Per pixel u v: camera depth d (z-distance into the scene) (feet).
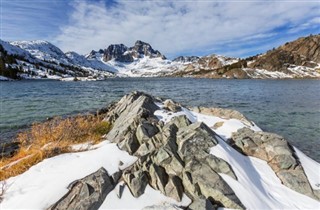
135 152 35.45
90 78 515.50
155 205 24.09
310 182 32.22
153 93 187.32
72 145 41.27
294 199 29.14
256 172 33.94
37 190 27.12
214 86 277.03
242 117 59.41
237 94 180.14
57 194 26.09
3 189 27.78
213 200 26.48
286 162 35.04
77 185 27.22
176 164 30.32
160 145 35.58
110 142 41.57
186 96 164.45
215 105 123.54
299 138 66.39
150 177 29.14
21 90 201.67
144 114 48.78
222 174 29.19
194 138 34.06
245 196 26.61
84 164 31.63
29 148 42.88
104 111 78.95
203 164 30.14
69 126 49.29
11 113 93.50
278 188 31.04
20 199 25.82
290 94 179.73
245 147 39.29
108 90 216.33
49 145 40.75
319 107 116.98
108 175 29.14
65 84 317.42
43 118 84.64
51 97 150.61
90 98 146.92
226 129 50.01
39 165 32.58
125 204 25.50
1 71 417.90
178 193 27.04
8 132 66.85
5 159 42.88
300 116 95.96
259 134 42.19
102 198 25.81
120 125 47.73
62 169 31.17
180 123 41.63
